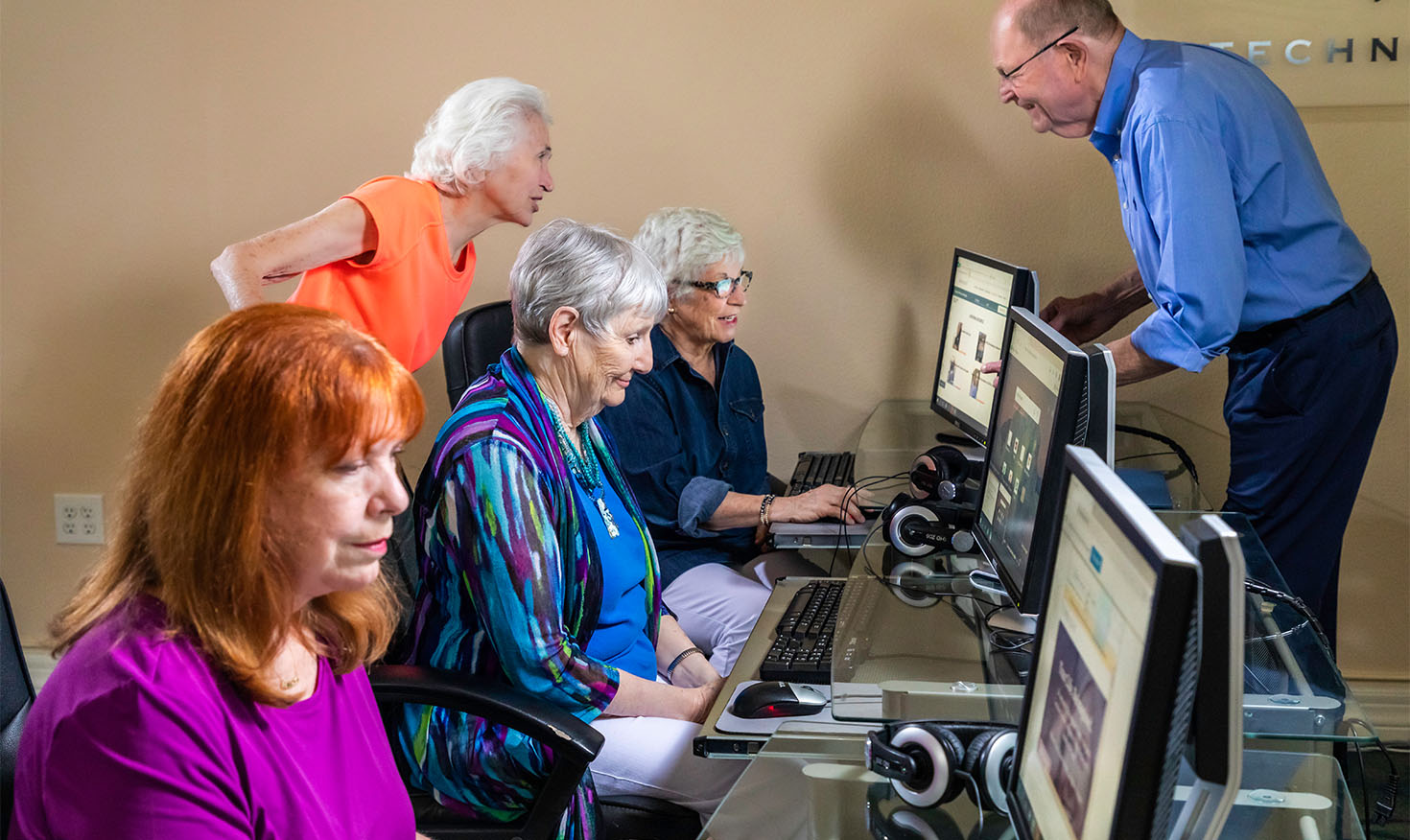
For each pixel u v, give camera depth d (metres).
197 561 0.99
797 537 2.34
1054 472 1.44
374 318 2.27
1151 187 2.08
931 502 2.03
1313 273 2.12
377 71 2.94
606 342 1.67
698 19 2.85
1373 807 2.33
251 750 1.05
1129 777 0.76
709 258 2.40
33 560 3.21
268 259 2.06
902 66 2.81
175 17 2.95
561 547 1.66
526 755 1.58
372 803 1.20
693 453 2.47
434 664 1.66
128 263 3.07
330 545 1.02
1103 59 2.17
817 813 1.19
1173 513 2.05
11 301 3.10
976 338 2.45
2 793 1.28
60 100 3.00
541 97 2.41
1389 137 2.63
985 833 1.15
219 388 0.98
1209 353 2.05
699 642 2.29
